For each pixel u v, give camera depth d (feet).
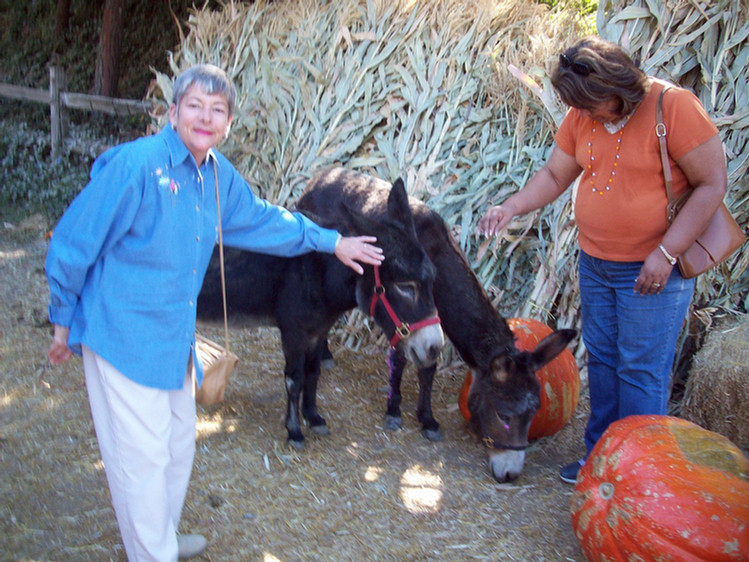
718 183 9.18
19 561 8.95
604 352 11.32
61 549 9.26
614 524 8.43
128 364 7.22
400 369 13.30
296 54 20.02
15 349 15.81
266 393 14.87
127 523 7.63
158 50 38.88
